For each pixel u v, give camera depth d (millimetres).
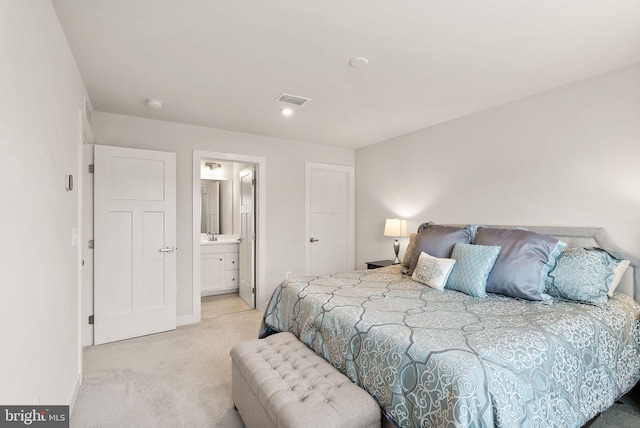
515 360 1336
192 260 3688
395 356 1470
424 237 2965
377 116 3377
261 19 1745
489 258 2307
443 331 1573
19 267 1203
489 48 2041
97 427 1877
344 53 2107
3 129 1073
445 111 3213
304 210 4504
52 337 1611
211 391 2275
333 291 2367
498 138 3047
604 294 2000
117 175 3162
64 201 1867
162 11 1670
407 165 4043
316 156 4613
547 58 2166
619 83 2303
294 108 3129
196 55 2129
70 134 2029
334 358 1825
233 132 3955
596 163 2412
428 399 1278
